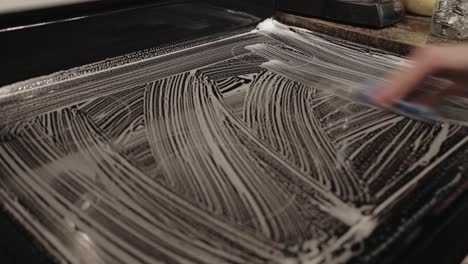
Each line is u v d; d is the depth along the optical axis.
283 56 0.71
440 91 0.55
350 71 0.65
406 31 0.78
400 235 0.32
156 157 0.43
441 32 0.73
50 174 0.40
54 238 0.32
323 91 0.58
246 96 0.56
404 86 0.55
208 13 0.76
